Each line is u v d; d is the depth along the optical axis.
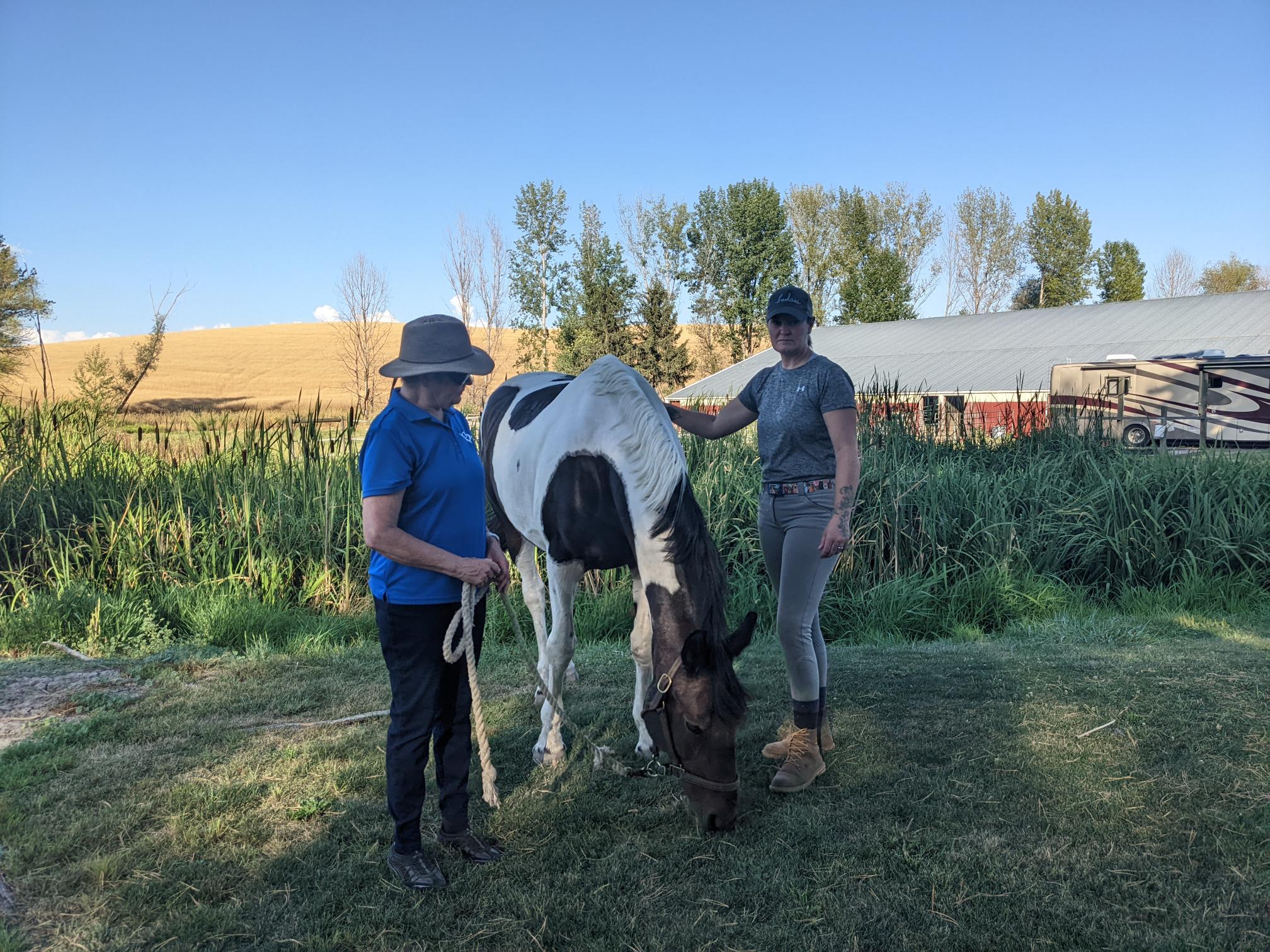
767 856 2.49
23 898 2.33
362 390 33.59
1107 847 2.45
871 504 6.38
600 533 3.04
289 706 3.91
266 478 6.94
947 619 5.73
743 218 44.16
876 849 2.49
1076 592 6.15
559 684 3.26
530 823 2.74
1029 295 53.66
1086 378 18.14
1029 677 4.07
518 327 45.88
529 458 3.47
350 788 2.99
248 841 2.63
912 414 9.00
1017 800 2.77
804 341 3.02
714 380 29.95
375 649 5.03
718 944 2.09
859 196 45.41
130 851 2.55
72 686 4.24
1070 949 2.01
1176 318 25.23
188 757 3.30
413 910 2.26
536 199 44.00
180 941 2.14
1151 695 3.70
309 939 2.13
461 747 2.54
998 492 6.64
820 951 2.05
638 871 2.44
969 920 2.14
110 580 5.86
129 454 7.47
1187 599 5.89
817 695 2.96
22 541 6.06
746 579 6.00
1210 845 2.44
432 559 2.25
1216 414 16.36
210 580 5.85
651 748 3.30
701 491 6.54
